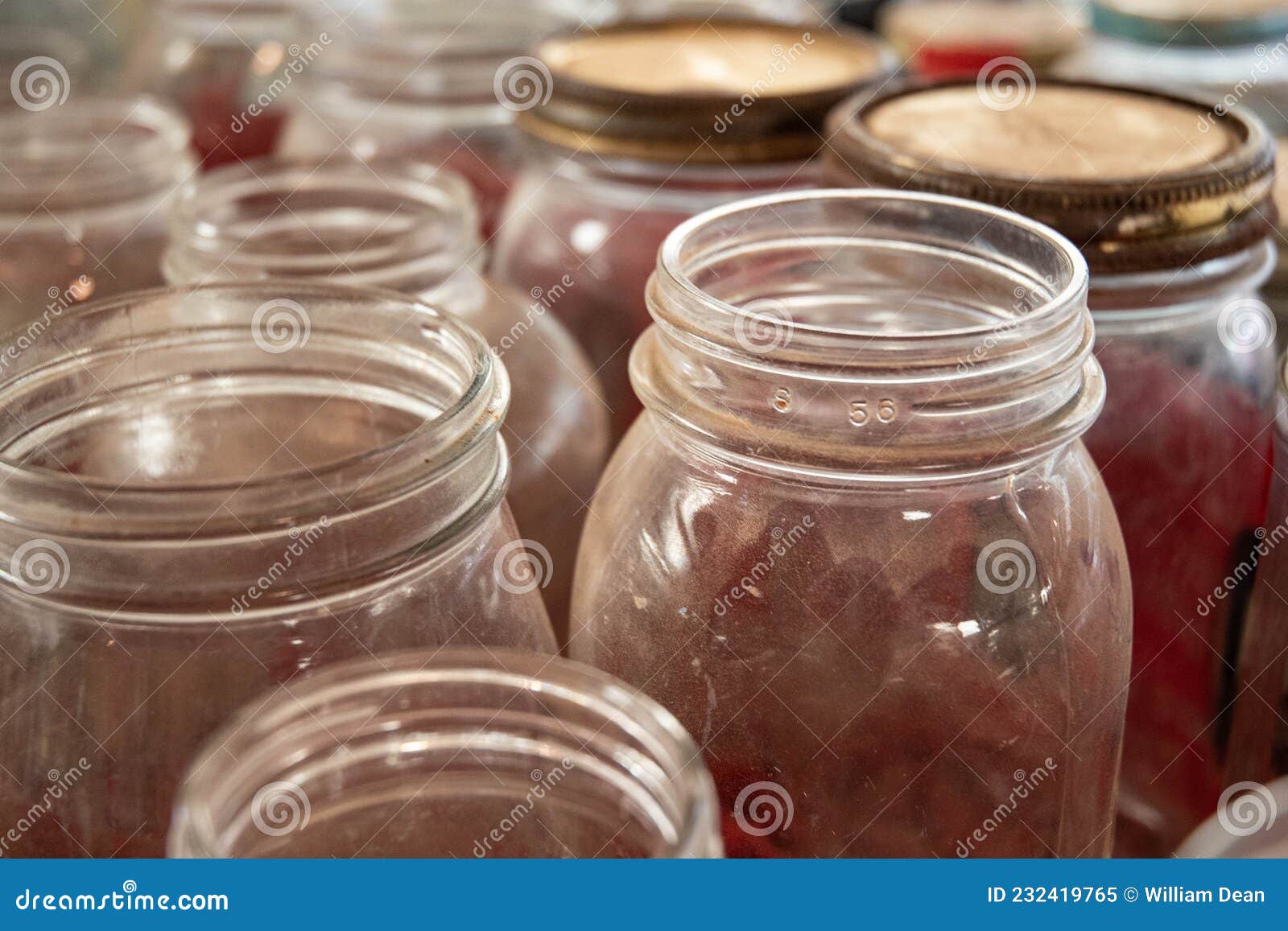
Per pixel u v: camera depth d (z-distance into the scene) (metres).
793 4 1.09
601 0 1.05
